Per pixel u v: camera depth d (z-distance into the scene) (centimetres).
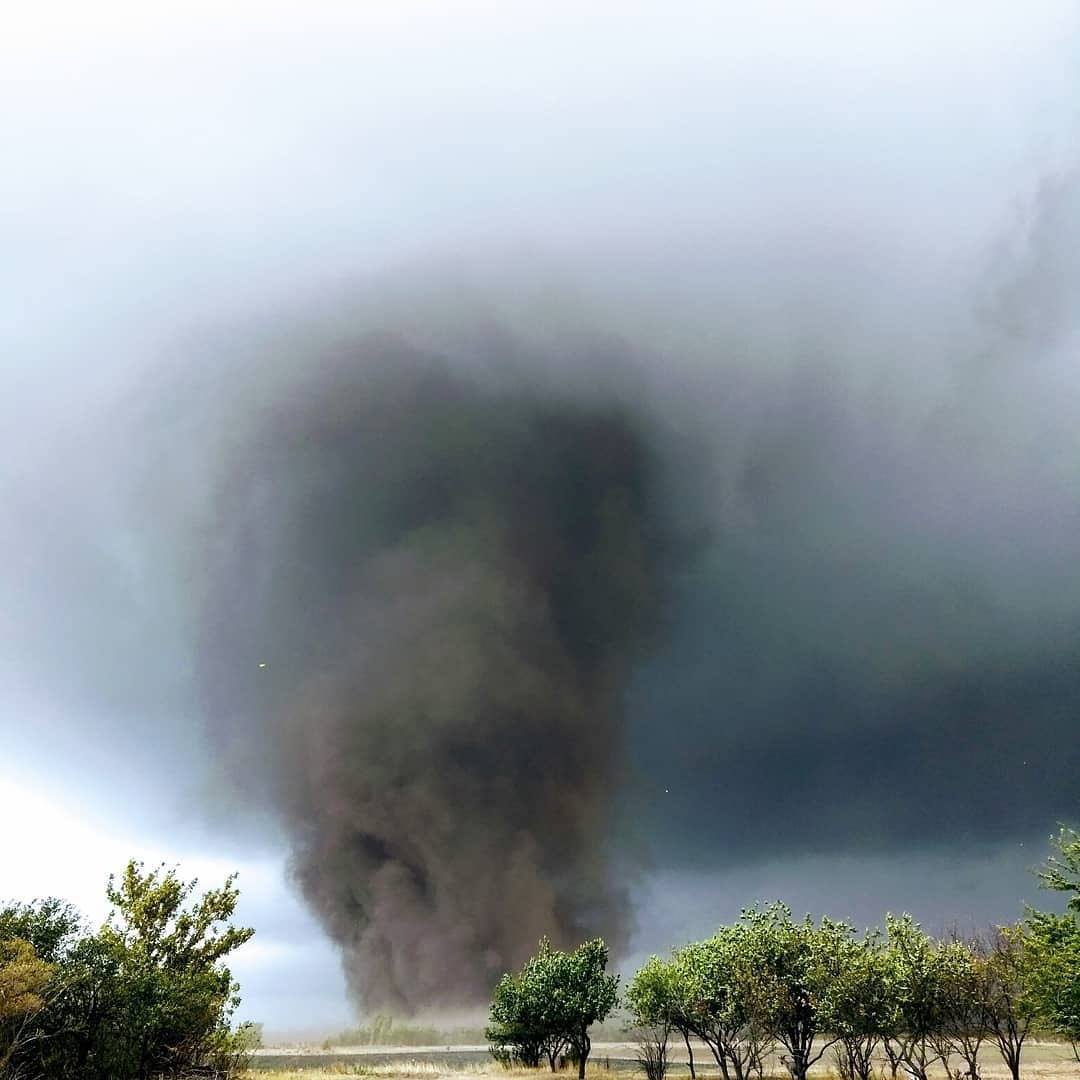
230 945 1858
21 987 1323
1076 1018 1614
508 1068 2842
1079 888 1705
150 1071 1575
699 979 2161
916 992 1741
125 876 1842
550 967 2831
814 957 1928
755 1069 2555
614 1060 3141
